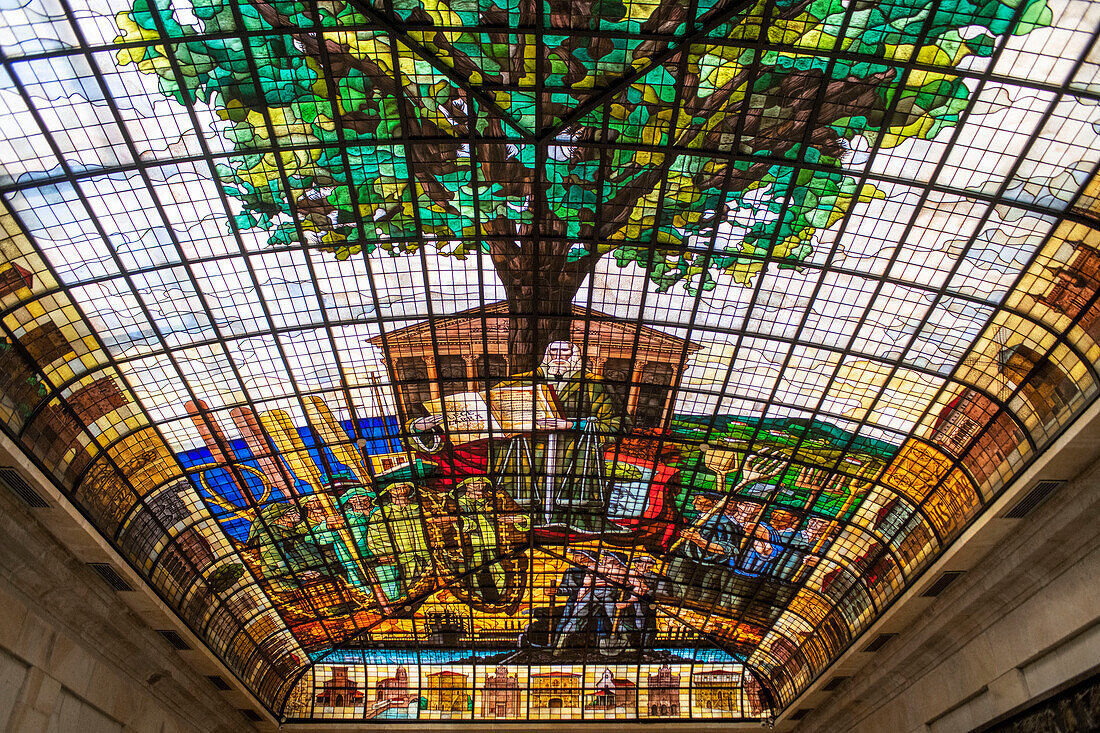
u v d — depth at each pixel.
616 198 23.47
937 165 20.78
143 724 34.47
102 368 25.14
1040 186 20.22
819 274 24.75
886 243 23.22
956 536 27.80
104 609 29.02
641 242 24.80
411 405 30.41
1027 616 27.12
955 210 21.66
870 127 20.39
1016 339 23.70
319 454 31.67
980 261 22.55
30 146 19.39
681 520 36.56
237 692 40.28
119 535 29.03
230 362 27.11
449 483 34.47
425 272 25.61
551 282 26.20
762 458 32.28
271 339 26.81
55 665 27.42
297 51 19.20
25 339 22.59
